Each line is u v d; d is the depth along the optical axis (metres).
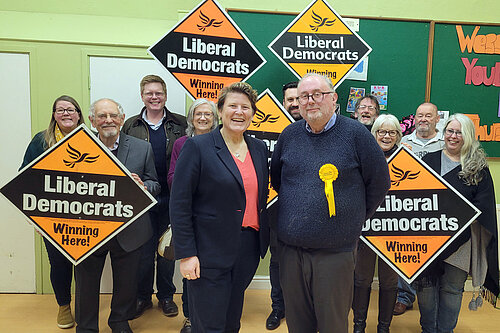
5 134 2.74
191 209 1.51
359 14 2.86
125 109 2.82
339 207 1.46
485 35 2.92
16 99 2.73
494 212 1.97
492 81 2.96
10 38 2.67
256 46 2.84
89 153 1.87
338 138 1.49
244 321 2.48
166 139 2.56
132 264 2.13
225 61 2.34
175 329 2.35
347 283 1.54
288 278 1.60
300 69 2.47
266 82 2.89
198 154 1.49
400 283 2.65
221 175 1.47
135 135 2.54
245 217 1.55
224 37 2.33
